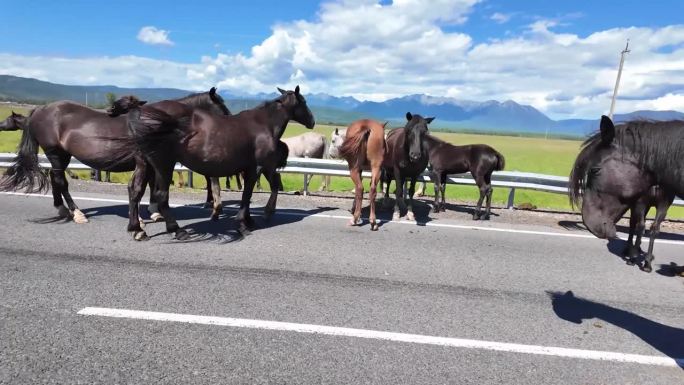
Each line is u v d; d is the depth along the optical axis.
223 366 2.94
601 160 3.21
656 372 3.17
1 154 10.23
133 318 3.57
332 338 3.40
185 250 5.50
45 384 2.65
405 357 3.18
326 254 5.60
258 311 3.82
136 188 5.80
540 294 4.61
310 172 10.10
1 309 3.62
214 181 7.16
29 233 5.89
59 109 6.33
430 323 3.76
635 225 5.87
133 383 2.70
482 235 7.06
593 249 6.52
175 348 3.14
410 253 5.84
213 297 4.07
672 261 6.09
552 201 14.63
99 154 6.18
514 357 3.27
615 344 3.57
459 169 8.70
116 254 5.20
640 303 4.50
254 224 6.84
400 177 7.94
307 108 7.24
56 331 3.30
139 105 5.72
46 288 4.09
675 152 3.10
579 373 3.10
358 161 7.12
